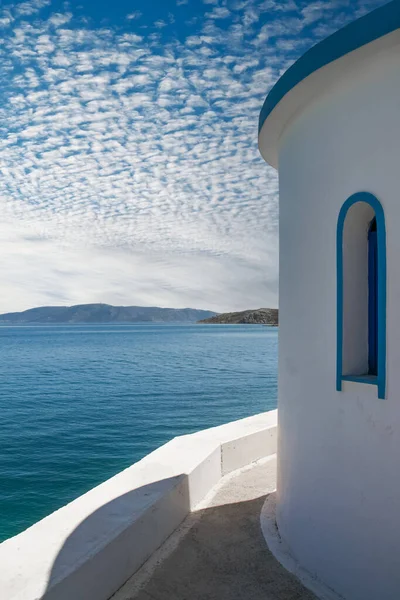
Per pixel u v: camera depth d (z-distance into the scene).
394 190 4.35
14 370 49.88
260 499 6.95
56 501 13.98
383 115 4.47
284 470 5.86
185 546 5.68
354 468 4.64
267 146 6.82
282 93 5.34
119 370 49.41
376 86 4.54
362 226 4.92
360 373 4.89
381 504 4.38
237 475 7.84
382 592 4.34
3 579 3.99
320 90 5.17
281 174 6.22
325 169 5.12
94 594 4.45
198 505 6.78
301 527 5.36
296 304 5.61
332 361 4.96
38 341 117.19
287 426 5.79
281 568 5.26
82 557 4.37
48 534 4.77
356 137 4.73
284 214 6.03
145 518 5.36
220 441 7.82
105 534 4.80
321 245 5.18
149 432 22.41
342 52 4.50
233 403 30.06
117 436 21.61
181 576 5.09
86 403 30.17
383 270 4.39
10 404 29.89
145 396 32.75
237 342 104.50
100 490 5.88
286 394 5.84
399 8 4.02
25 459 17.94
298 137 5.64
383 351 4.36
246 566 5.29
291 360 5.70
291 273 5.75
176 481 6.21
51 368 51.78
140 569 5.21
